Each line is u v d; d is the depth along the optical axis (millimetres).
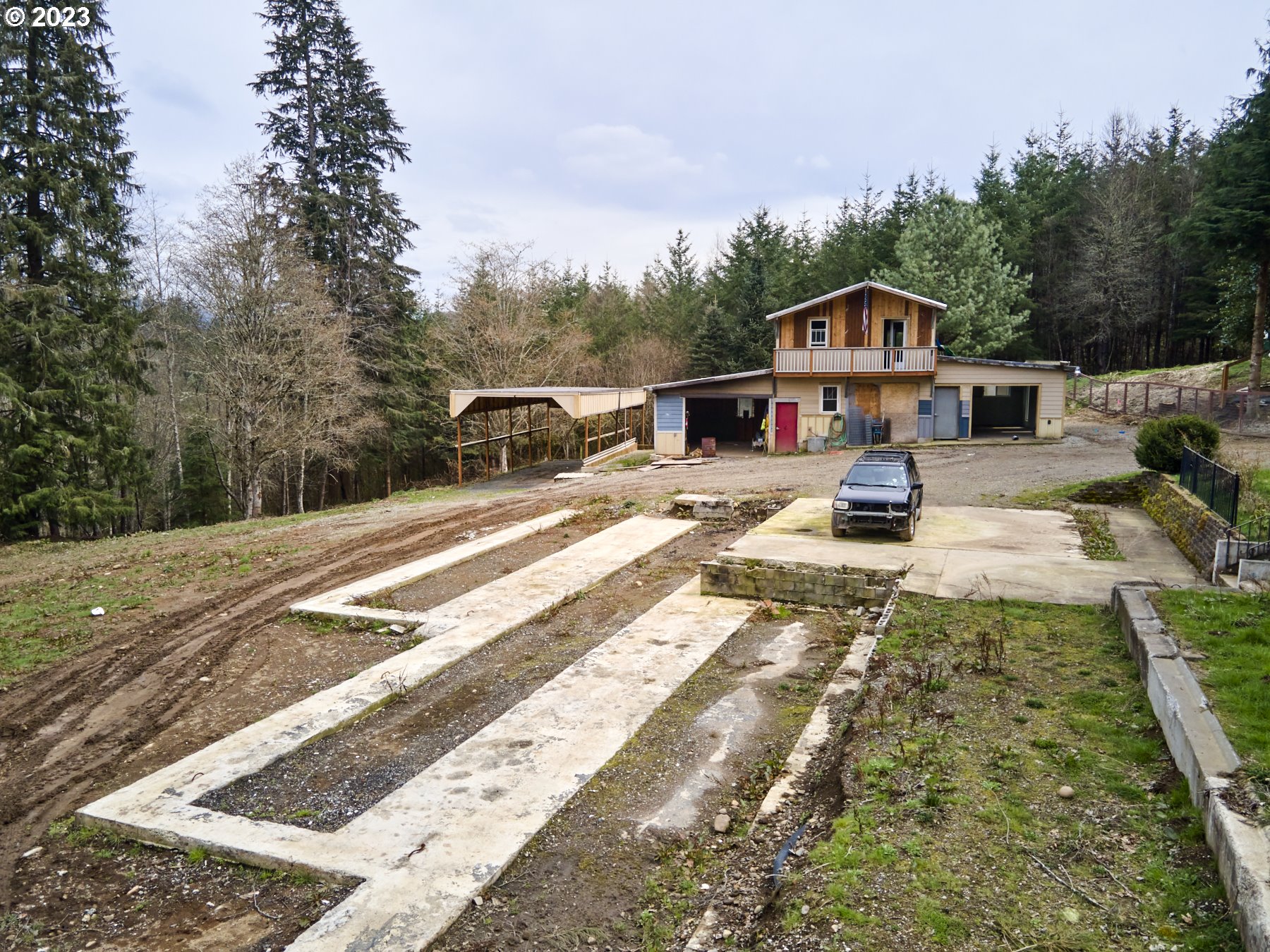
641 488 23844
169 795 7312
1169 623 8602
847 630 11523
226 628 12484
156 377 35938
